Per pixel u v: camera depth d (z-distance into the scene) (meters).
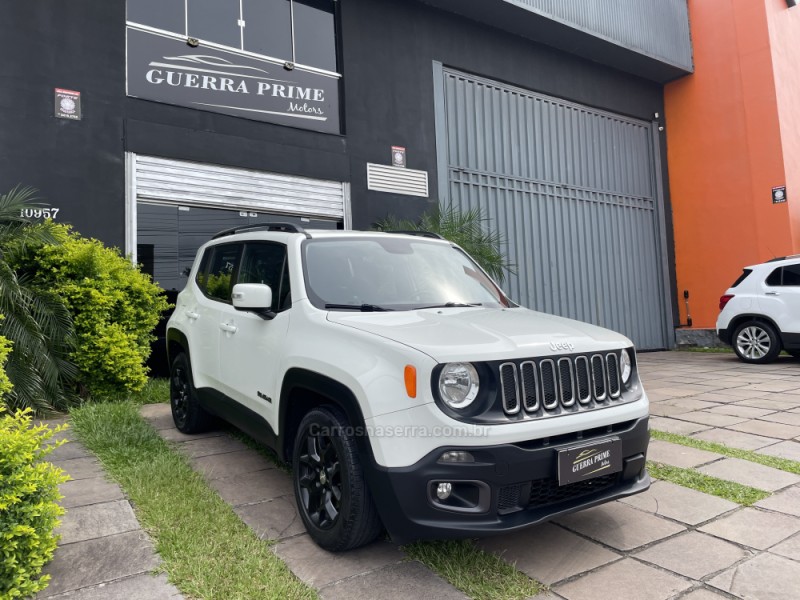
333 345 2.89
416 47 10.08
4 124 6.39
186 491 3.47
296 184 8.52
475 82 10.98
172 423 5.22
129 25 7.34
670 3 13.30
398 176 9.58
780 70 12.70
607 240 12.89
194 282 4.90
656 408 6.19
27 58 6.59
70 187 6.73
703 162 13.49
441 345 2.58
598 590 2.54
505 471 2.45
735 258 12.94
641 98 13.77
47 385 5.28
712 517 3.33
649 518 3.32
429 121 10.10
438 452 2.43
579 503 2.69
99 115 6.99
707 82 13.40
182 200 7.52
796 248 12.45
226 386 4.00
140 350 6.07
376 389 2.58
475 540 2.99
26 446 2.47
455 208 10.17
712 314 13.35
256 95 8.34
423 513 2.45
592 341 2.91
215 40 8.05
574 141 12.51
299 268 3.44
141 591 2.46
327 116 9.02
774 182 12.32
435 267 3.94
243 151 8.03
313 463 2.97
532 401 2.64
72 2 6.92
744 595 2.50
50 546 2.49
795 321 8.95
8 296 5.04
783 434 5.04
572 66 12.47
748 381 7.82
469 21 10.86
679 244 13.98
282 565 2.68
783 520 3.29
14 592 2.26
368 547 2.90
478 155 10.85
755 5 12.60
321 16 9.12
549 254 11.80
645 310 13.40
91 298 5.63
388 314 3.16
